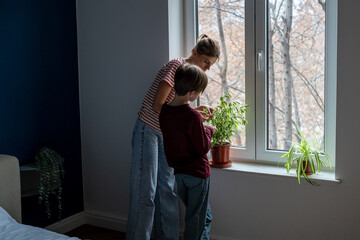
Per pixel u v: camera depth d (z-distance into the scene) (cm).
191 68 186
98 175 292
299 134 236
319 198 214
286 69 235
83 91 289
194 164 194
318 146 229
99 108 284
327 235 215
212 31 257
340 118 204
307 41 227
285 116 239
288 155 223
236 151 256
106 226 290
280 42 235
